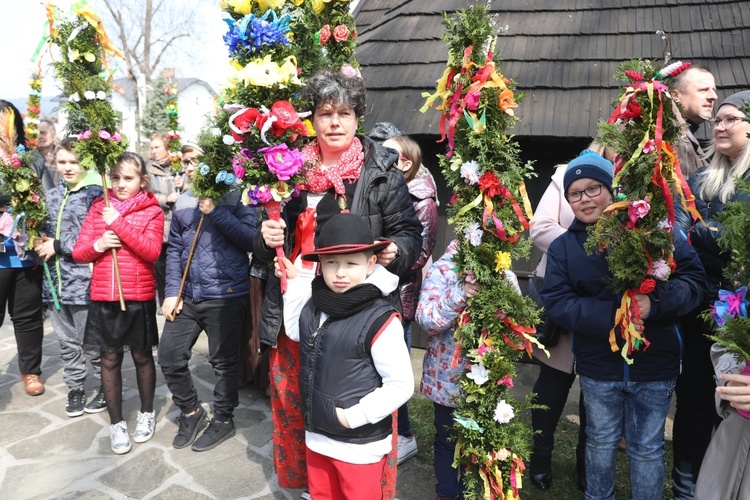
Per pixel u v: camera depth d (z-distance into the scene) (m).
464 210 2.00
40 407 3.72
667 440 3.27
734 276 1.83
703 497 1.95
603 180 2.21
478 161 2.00
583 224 2.31
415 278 2.93
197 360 4.62
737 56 4.12
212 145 2.87
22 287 3.78
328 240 1.85
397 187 2.26
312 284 1.97
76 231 3.44
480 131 1.95
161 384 4.10
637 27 4.51
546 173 4.44
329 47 2.78
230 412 3.29
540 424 2.75
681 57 4.24
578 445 2.79
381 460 1.97
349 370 1.85
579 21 4.68
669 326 2.16
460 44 2.01
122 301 2.99
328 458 2.01
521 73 4.46
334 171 2.18
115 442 3.10
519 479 2.07
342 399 1.85
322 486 2.05
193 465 2.99
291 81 2.12
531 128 4.14
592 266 2.22
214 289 3.10
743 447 1.84
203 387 4.08
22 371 3.88
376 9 5.81
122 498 2.70
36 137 3.94
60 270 3.45
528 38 4.69
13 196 3.37
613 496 2.31
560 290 2.28
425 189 2.85
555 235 2.72
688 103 2.77
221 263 3.11
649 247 1.97
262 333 2.33
